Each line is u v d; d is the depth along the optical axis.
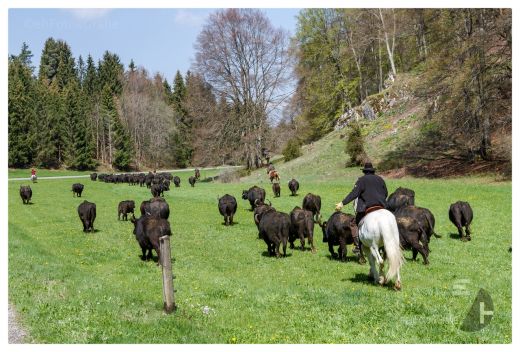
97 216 30.62
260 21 64.50
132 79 114.12
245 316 10.27
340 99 78.00
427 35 66.19
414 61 76.25
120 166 99.38
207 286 12.85
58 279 12.90
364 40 73.94
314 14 76.69
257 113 66.12
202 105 66.25
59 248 19.11
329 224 16.33
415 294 11.54
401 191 23.42
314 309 10.60
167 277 10.38
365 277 13.58
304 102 74.12
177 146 108.31
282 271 14.64
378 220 11.93
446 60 43.31
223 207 25.20
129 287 12.61
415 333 9.12
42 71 118.50
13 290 11.34
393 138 55.50
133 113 104.50
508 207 26.45
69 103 92.75
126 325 9.41
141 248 17.58
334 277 13.73
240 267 15.41
